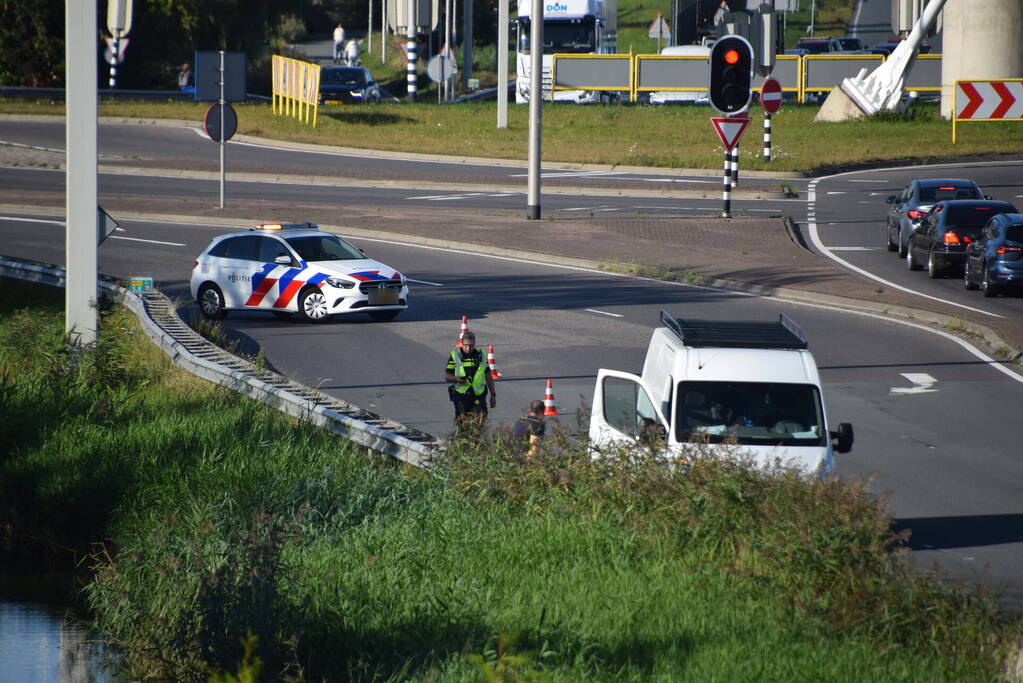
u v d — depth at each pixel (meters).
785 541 37.25
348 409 62.81
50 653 43.81
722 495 39.94
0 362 79.06
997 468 56.31
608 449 45.19
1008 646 32.12
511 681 28.91
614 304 96.19
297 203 150.00
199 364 71.56
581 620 34.19
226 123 142.62
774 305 96.19
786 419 45.75
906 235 116.31
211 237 127.44
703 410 45.81
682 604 35.12
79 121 74.38
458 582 38.03
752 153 190.12
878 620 33.84
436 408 66.69
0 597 50.28
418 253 120.81
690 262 112.75
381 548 43.16
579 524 41.41
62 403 68.31
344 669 35.22
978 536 46.66
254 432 60.31
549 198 158.12
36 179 164.25
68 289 75.19
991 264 98.06
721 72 130.38
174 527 49.59
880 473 55.50
